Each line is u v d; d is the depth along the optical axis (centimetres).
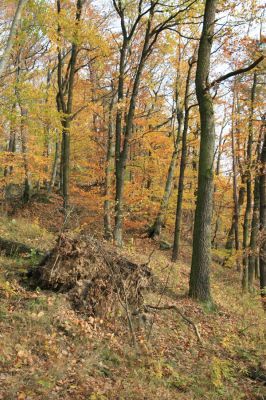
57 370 508
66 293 718
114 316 732
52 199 2111
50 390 469
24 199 2039
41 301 678
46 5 1077
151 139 1944
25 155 1811
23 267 823
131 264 804
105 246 828
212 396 586
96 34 1280
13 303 662
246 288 1611
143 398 522
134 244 1808
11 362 502
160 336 749
